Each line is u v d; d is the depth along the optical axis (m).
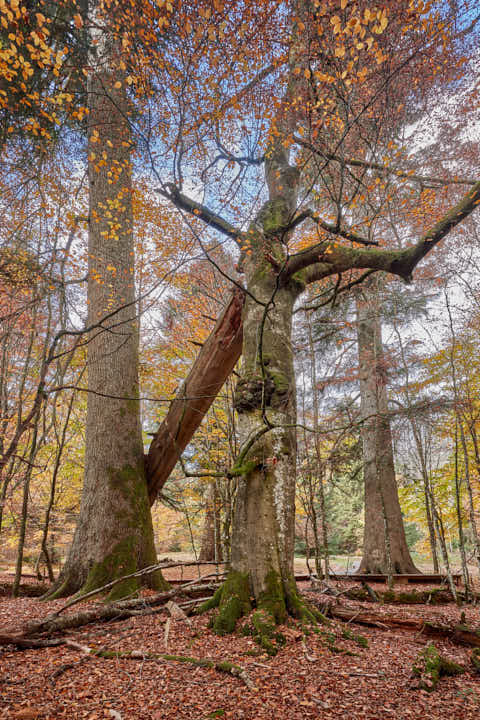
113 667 4.05
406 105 7.49
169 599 6.71
